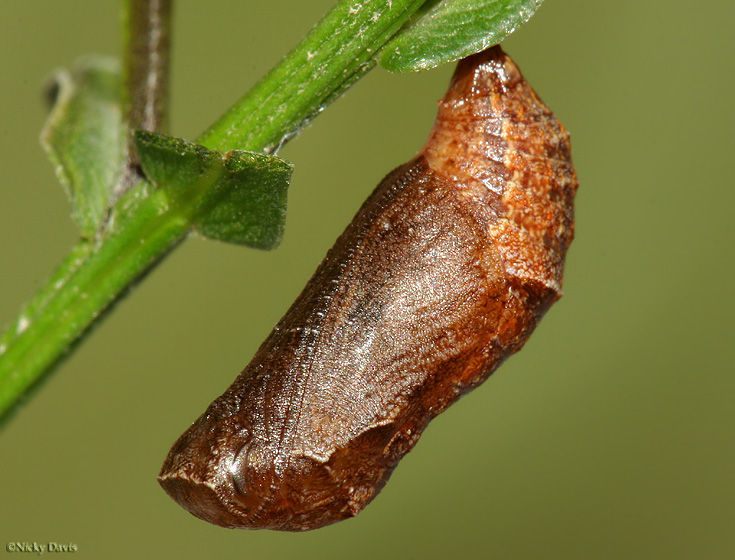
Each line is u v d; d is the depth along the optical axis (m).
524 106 0.10
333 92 0.10
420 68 0.10
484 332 0.10
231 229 0.10
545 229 0.10
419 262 0.10
